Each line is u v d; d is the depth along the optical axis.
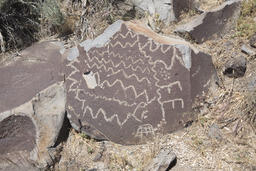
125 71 3.88
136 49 3.96
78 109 3.87
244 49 4.24
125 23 4.20
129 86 3.79
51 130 3.78
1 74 4.46
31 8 5.49
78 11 5.63
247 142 3.41
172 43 3.93
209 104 3.79
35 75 4.29
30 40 5.30
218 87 3.95
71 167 3.62
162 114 3.63
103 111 3.77
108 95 3.81
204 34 4.59
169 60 3.78
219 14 4.62
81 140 3.80
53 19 5.25
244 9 4.78
